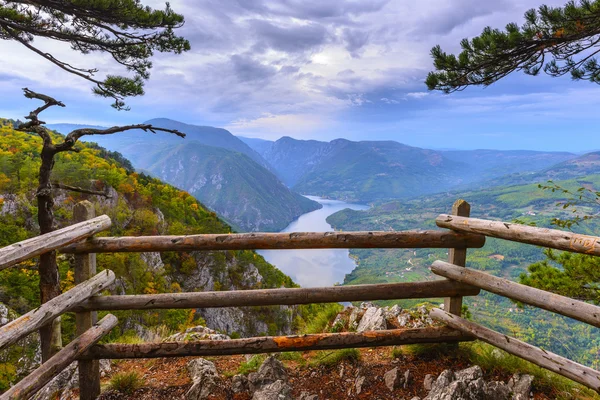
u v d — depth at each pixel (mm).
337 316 6152
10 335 2268
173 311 46312
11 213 57938
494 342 3512
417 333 3885
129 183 94250
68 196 63906
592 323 2725
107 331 3621
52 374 2889
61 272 25547
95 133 3975
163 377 4035
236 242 3645
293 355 4344
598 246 2545
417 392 3492
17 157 70625
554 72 6629
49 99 4008
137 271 59688
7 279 31859
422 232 3850
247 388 3676
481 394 3012
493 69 6871
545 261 6703
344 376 3805
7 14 7262
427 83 7375
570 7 5301
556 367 3014
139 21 8438
